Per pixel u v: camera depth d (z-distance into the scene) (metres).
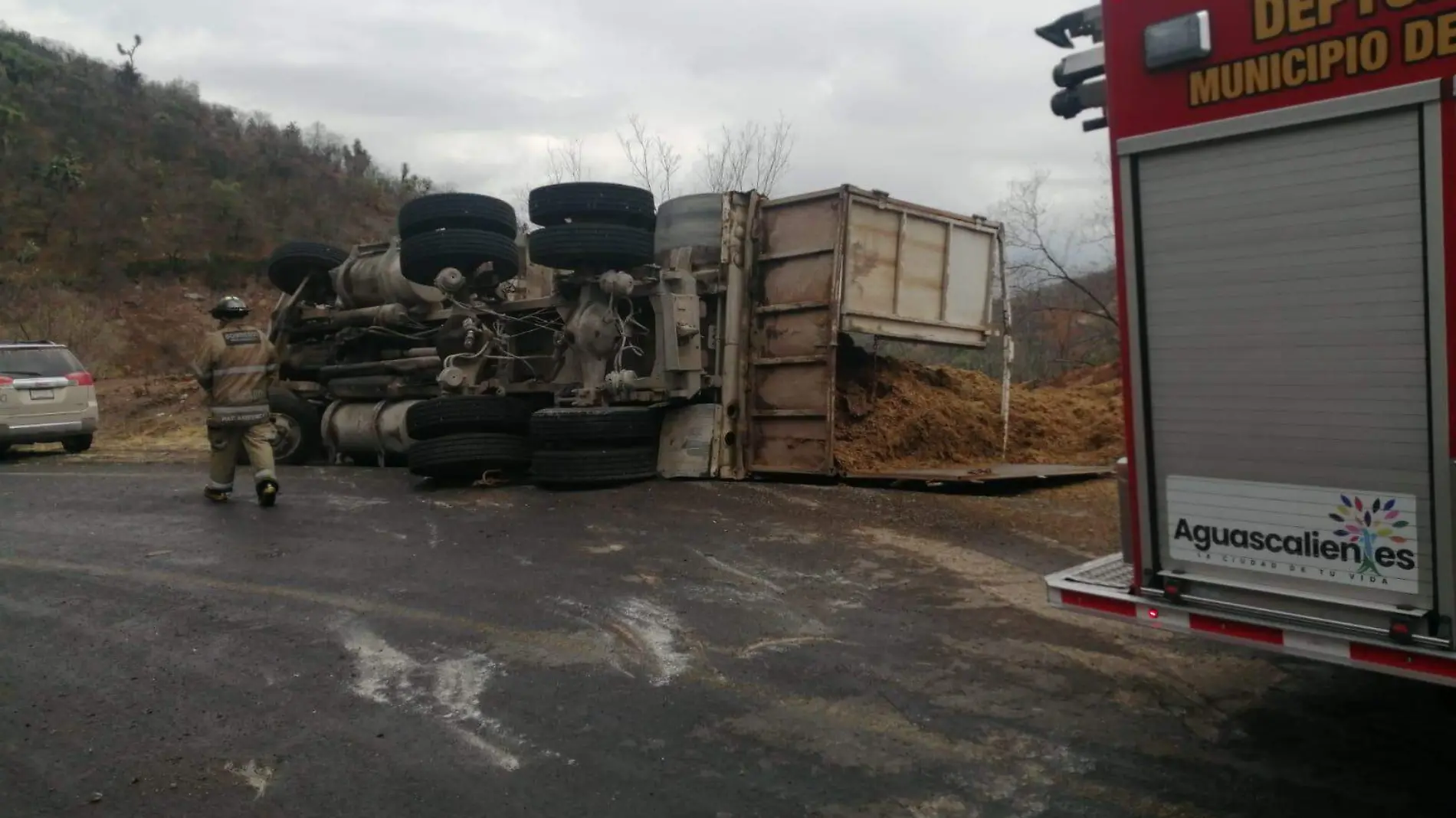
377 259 13.72
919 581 6.79
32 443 15.98
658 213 11.11
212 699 4.98
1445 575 3.21
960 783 3.98
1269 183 3.54
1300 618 3.54
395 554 7.93
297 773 4.17
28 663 5.57
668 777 4.08
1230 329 3.66
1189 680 4.99
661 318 10.40
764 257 10.49
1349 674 5.02
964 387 12.23
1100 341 20.30
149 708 4.88
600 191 10.65
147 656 5.63
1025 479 9.67
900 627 5.87
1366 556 3.38
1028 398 12.62
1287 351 3.53
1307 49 3.41
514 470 11.19
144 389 24.69
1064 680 5.02
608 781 4.05
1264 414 3.60
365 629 6.04
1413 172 3.21
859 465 10.38
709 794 3.93
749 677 5.14
